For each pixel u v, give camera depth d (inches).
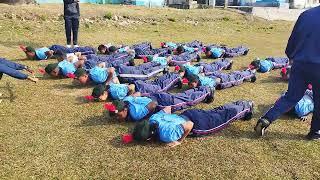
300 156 208.7
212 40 643.5
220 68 389.1
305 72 211.9
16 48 474.6
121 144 215.0
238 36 720.3
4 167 186.9
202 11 948.6
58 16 681.6
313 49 207.3
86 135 225.1
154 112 245.3
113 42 558.9
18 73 272.2
